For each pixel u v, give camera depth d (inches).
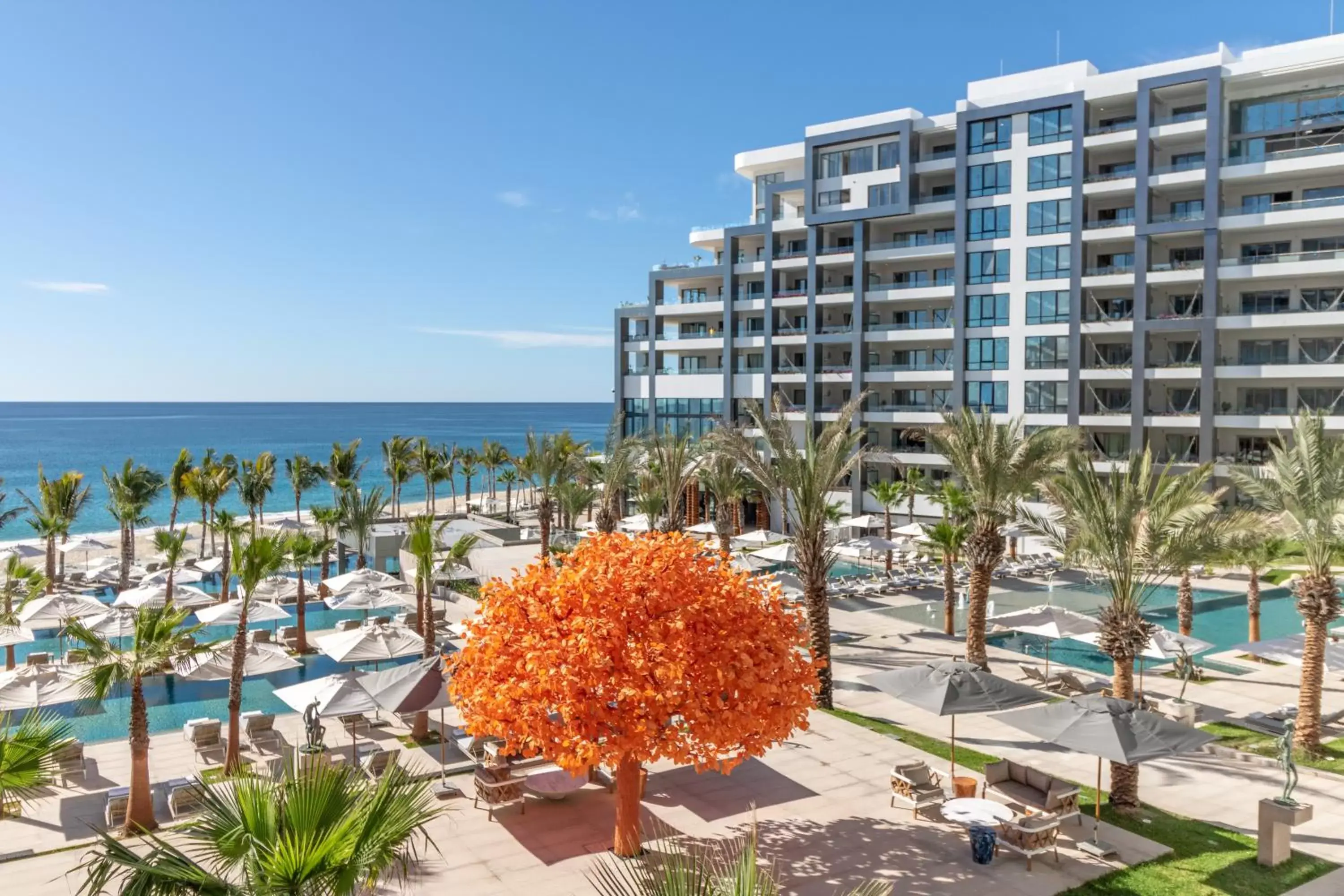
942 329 2279.8
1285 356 1955.0
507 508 2965.1
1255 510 794.8
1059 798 617.3
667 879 284.5
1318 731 800.9
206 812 386.9
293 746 824.9
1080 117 2079.2
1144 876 549.6
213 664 844.0
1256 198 1985.7
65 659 1048.8
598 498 2082.9
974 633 1056.8
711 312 2662.4
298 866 298.7
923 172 2316.7
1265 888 539.2
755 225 2608.3
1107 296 2122.3
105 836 327.6
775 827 612.4
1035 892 526.3
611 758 494.0
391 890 517.0
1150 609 1518.2
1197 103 2057.1
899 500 2014.0
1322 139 1914.4
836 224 2418.8
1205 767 767.1
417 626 1219.9
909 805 650.8
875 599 1540.4
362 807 331.0
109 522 3041.3
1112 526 714.2
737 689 517.3
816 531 930.7
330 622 1441.9
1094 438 2167.8
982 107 2230.6
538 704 508.7
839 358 2561.5
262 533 1178.0
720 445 1106.7
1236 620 1433.3
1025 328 2165.4
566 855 564.1
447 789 671.1
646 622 515.8
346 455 2396.7
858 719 883.4
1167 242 2074.3
